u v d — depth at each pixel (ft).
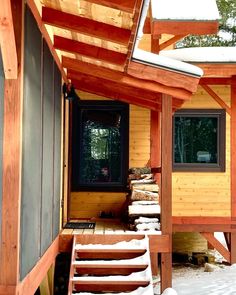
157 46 25.93
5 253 10.36
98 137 27.99
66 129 24.44
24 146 11.05
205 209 27.17
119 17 12.80
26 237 11.55
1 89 10.44
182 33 23.00
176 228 27.09
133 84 19.08
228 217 27.07
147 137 27.37
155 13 22.84
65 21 14.16
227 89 27.53
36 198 13.25
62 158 22.54
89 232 20.65
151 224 20.85
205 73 25.23
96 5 12.20
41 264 14.55
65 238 20.15
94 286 17.01
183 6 23.20
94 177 27.84
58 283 21.90
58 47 17.11
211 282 23.06
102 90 25.63
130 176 23.52
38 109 13.33
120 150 27.66
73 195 27.32
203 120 27.94
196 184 27.32
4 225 10.39
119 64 16.84
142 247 18.99
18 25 10.34
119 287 16.93
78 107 27.48
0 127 10.43
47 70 15.46
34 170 12.75
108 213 26.99
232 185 27.25
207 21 22.72
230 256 27.07
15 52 10.05
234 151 27.35
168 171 19.81
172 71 18.45
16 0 10.33
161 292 19.45
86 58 18.74
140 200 22.12
